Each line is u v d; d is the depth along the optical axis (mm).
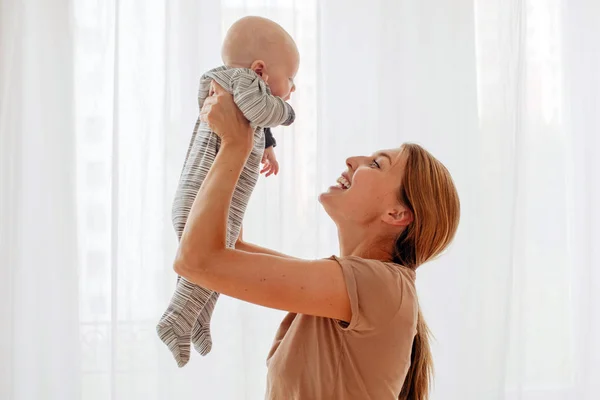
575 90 2332
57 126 2102
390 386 1256
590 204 2307
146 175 2111
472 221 2242
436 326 2242
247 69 1283
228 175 1226
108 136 2148
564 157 2336
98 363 2141
